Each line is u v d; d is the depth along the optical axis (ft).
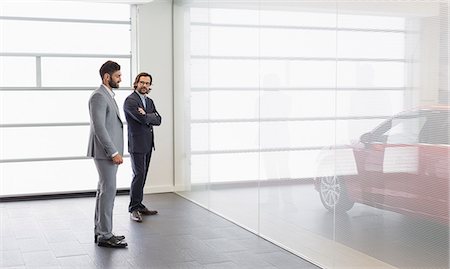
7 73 27.48
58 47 28.27
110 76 18.21
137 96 22.98
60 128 28.55
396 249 13.96
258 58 20.11
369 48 14.73
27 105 27.91
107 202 18.62
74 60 28.58
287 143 18.35
